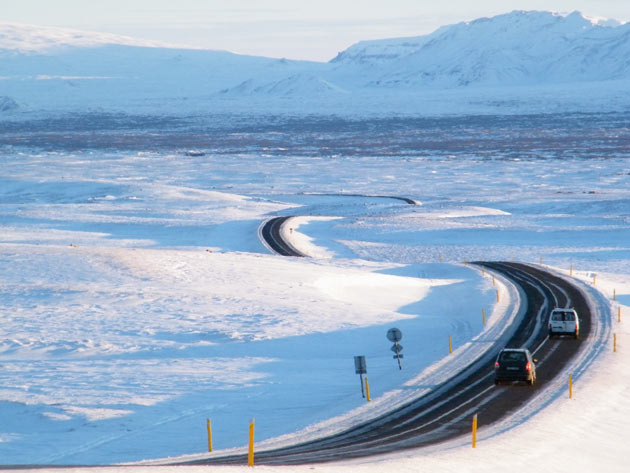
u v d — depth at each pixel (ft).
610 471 308.40
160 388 417.49
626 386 438.81
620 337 575.38
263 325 606.14
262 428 354.54
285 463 271.28
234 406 390.01
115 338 555.28
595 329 604.49
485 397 402.72
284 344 549.95
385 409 381.81
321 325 613.93
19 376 435.12
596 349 529.86
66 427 349.00
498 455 301.63
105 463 296.71
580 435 345.72
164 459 292.81
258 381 441.27
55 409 369.71
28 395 392.47
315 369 479.00
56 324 596.29
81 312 641.40
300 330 592.19
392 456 288.51
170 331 578.66
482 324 629.51
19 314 629.92
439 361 491.72
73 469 242.17
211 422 362.33
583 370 466.29
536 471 291.99
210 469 242.78
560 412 373.20
